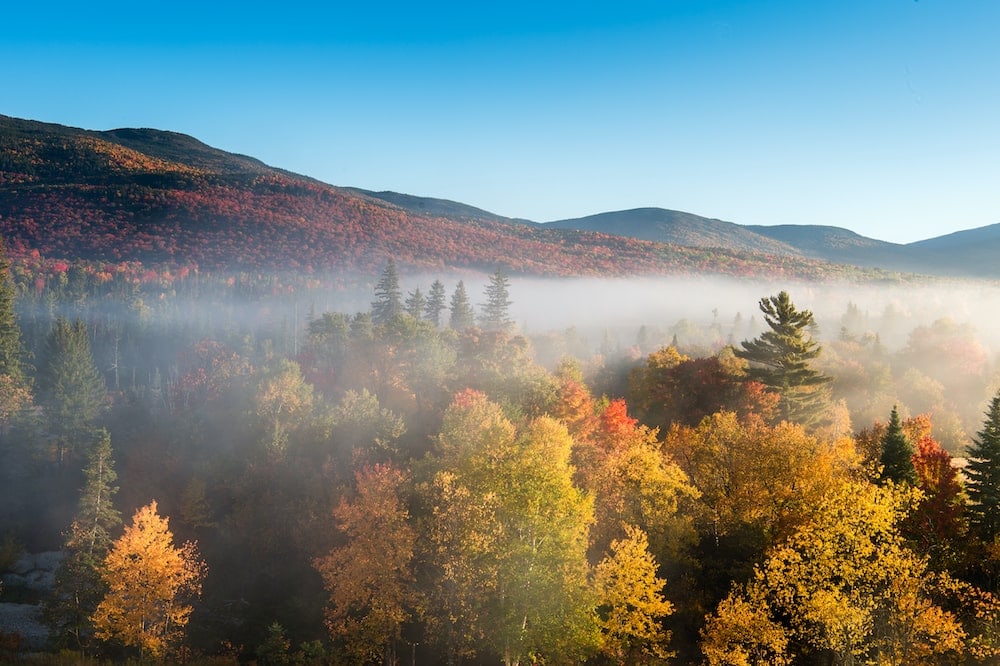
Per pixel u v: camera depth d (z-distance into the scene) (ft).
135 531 127.34
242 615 167.53
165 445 249.14
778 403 192.34
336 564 126.72
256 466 199.11
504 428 128.57
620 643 102.89
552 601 95.76
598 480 135.23
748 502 124.57
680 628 110.42
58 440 276.21
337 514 127.95
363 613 146.51
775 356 194.08
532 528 99.35
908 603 82.17
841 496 94.22
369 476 146.82
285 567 182.60
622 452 146.41
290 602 168.14
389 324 326.65
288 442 201.98
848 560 86.48
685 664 103.04
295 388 223.10
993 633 87.10
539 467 101.40
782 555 90.17
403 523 119.55
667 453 161.99
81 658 128.06
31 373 374.02
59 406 280.10
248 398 238.48
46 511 248.32
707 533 132.05
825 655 94.22
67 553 215.10
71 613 150.51
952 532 113.60
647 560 101.40
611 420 172.45
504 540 100.22
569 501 99.09
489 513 100.53
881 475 126.31
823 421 199.21
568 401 182.80
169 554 130.21
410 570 121.90
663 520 124.57
